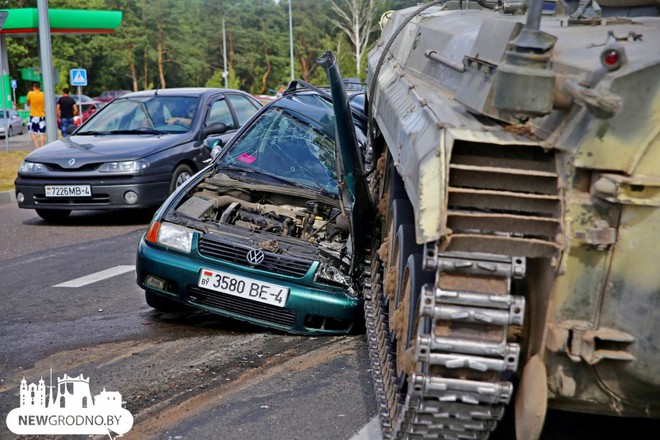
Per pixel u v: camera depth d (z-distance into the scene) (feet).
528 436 11.94
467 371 11.98
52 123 62.44
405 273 15.61
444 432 12.85
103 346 21.04
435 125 12.02
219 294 21.47
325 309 20.81
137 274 22.68
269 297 21.01
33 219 42.32
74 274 29.37
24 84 206.49
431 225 11.21
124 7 266.98
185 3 292.40
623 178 10.88
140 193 38.58
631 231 11.18
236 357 19.99
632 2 16.88
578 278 11.52
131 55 264.72
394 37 21.17
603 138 11.02
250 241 21.75
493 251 11.64
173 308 24.18
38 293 26.78
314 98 26.16
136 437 15.67
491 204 11.70
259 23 299.79
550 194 11.70
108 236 36.88
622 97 10.86
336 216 22.72
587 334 11.45
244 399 17.42
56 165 39.01
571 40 13.21
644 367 11.41
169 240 22.04
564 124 11.51
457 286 11.79
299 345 20.80
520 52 11.21
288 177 23.93
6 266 31.09
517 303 11.63
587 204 11.26
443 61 16.08
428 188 11.34
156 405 17.16
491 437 15.47
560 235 11.34
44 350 20.80
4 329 22.75
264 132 25.14
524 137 11.91
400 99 16.55
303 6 281.33
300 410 16.84
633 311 11.35
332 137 24.48
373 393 17.69
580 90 10.93
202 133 41.81
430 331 12.33
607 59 10.95
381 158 21.80
